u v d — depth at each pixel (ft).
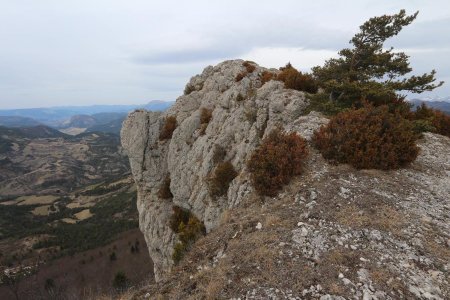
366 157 45.96
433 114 70.90
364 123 50.01
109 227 458.09
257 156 48.78
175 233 90.38
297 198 41.22
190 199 85.51
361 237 33.24
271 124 68.54
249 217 41.32
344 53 62.23
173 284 34.86
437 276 28.63
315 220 36.35
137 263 272.51
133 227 422.41
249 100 83.15
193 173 88.22
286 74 82.84
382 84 58.59
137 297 35.73
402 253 31.19
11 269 336.49
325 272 29.12
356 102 60.29
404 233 33.78
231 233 39.09
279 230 35.78
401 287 27.20
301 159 46.96
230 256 33.94
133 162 106.32
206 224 73.72
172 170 96.58
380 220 35.63
